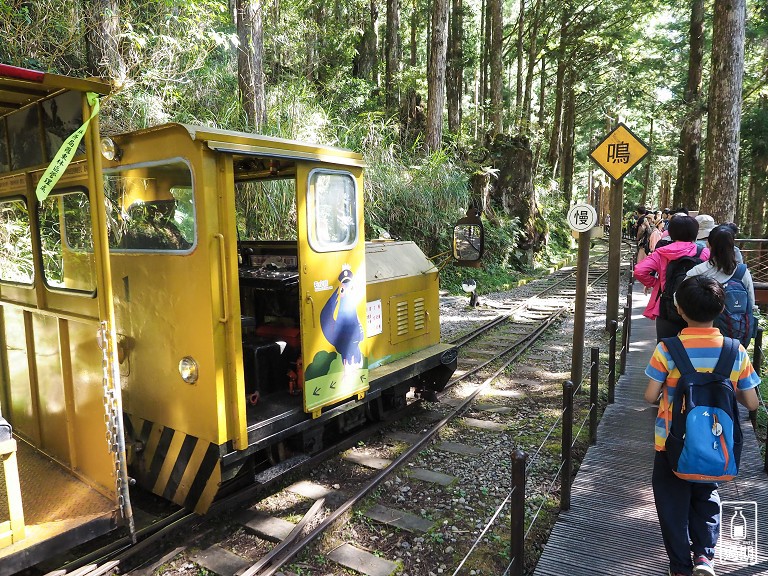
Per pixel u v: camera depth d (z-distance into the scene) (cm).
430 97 1541
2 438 268
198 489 362
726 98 1091
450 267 1509
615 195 927
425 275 598
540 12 2662
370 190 1216
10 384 416
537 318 1141
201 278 334
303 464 457
